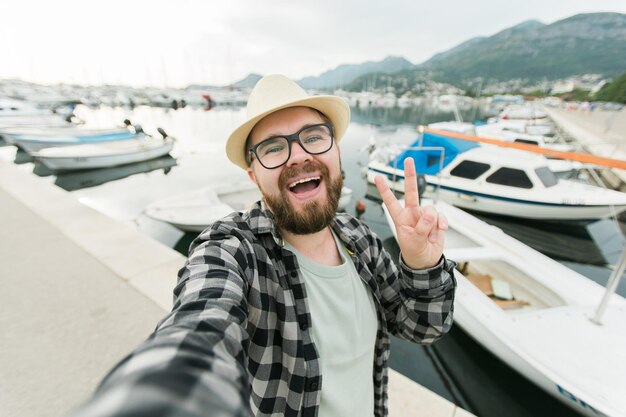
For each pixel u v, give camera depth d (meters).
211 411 0.25
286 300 0.70
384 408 1.00
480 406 2.67
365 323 0.83
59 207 4.14
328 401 0.71
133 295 2.28
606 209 5.79
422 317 0.84
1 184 5.13
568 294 2.91
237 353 0.49
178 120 29.03
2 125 16.97
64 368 1.65
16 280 2.45
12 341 1.83
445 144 7.50
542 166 6.46
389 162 8.42
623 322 2.41
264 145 0.85
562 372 2.10
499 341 2.49
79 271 2.59
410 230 0.78
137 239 3.20
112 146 12.43
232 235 0.74
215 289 0.60
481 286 3.60
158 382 0.27
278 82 0.91
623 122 19.02
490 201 6.67
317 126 0.87
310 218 0.80
